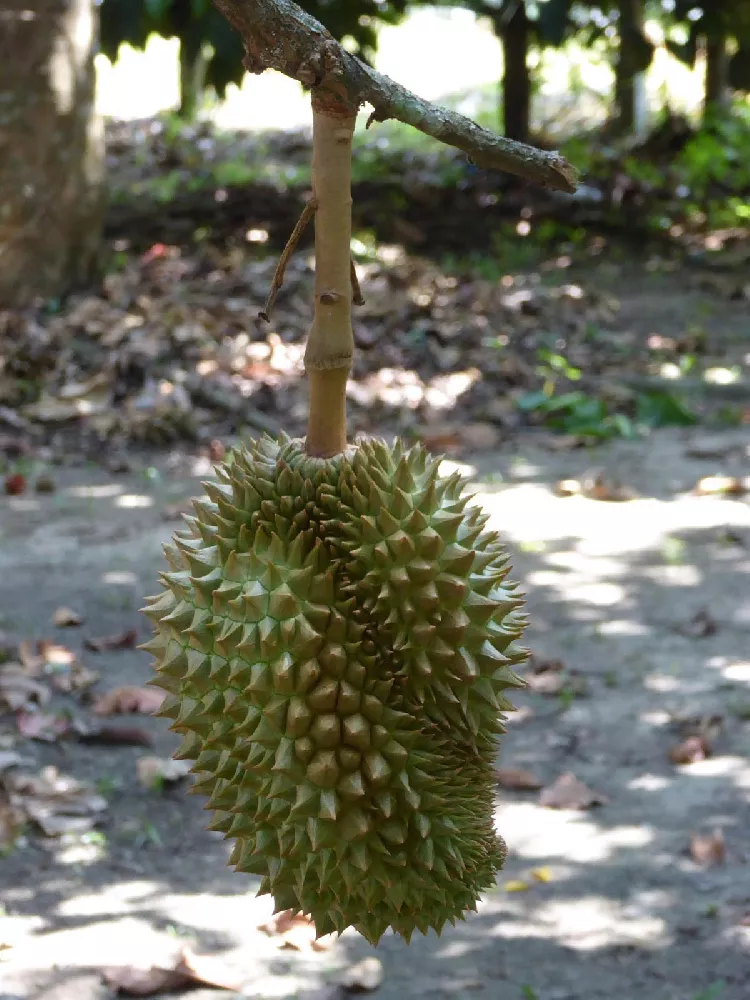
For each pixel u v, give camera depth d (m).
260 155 12.30
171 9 8.57
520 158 1.31
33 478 5.71
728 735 3.72
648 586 4.61
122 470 5.80
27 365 6.50
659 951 2.86
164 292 7.54
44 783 3.45
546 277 8.74
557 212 9.98
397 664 1.33
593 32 10.38
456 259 9.12
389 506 1.34
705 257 9.21
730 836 3.26
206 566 1.36
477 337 7.34
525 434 6.31
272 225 9.44
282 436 1.44
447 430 6.17
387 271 8.25
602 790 3.48
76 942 2.89
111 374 6.47
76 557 4.89
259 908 3.04
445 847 1.34
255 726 1.31
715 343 7.51
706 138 11.70
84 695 3.90
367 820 1.30
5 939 2.89
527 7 9.31
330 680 1.30
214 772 1.37
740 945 2.87
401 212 9.96
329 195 1.32
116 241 8.91
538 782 3.51
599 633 4.28
